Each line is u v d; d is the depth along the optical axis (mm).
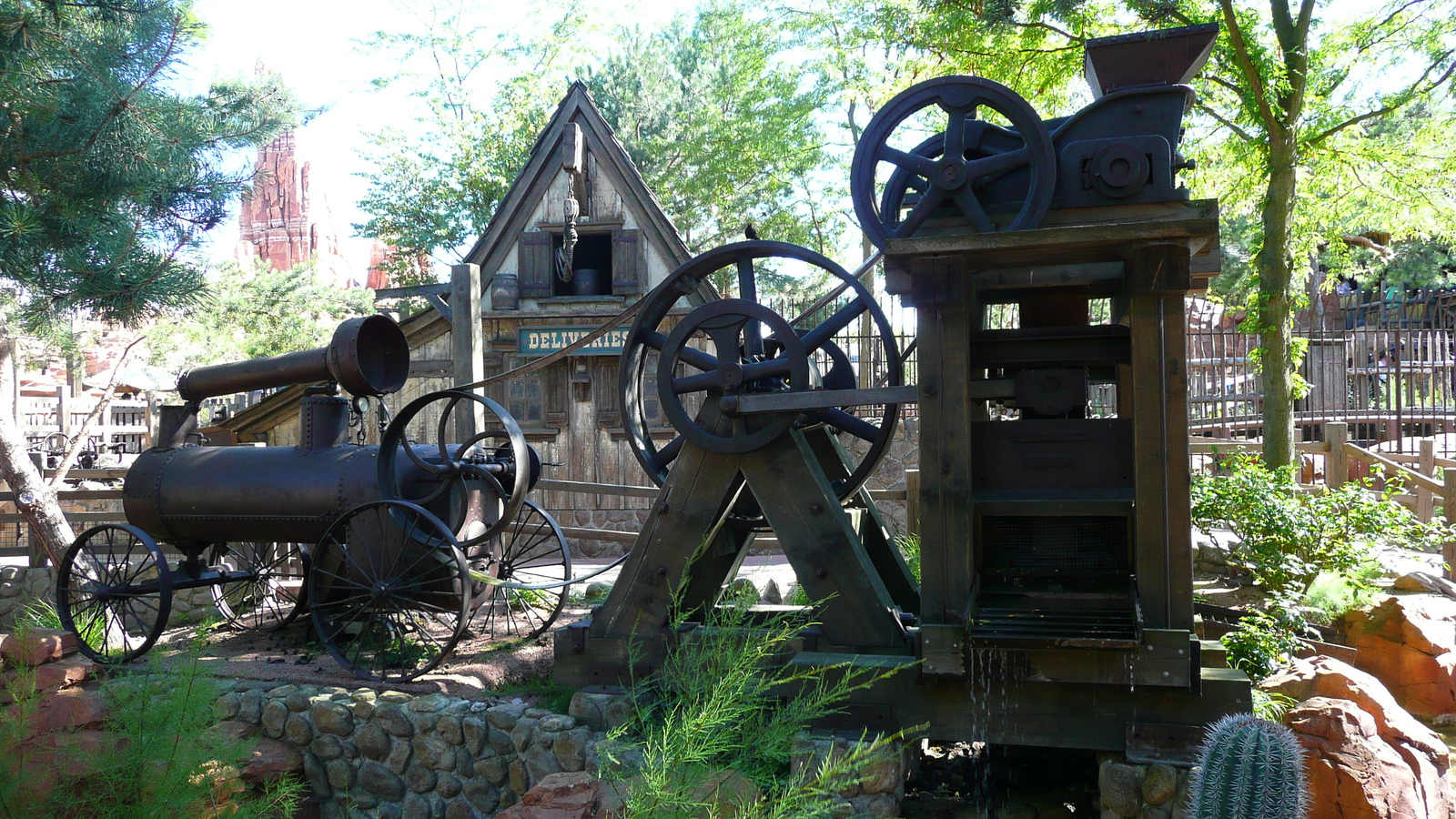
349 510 6785
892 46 13422
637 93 27406
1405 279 21297
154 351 19641
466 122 27469
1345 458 10352
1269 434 9852
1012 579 5070
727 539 6402
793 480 5484
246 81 7625
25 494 8836
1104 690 4691
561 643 5801
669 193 26875
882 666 4953
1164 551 4578
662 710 5375
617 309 12609
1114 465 4887
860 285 5699
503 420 6648
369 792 5758
